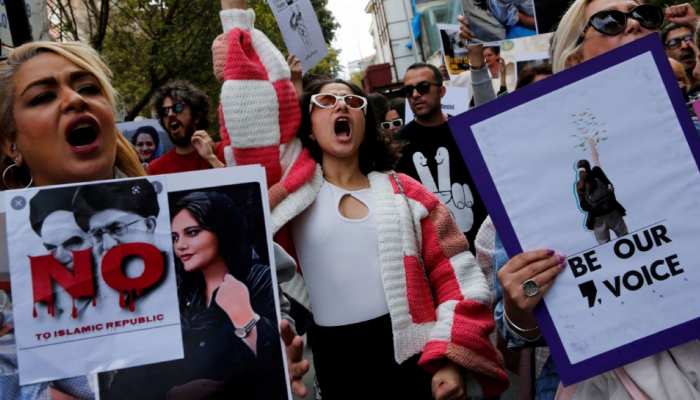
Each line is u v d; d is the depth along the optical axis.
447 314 2.24
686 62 3.90
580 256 1.62
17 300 1.42
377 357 2.31
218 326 1.54
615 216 1.61
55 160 1.63
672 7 3.12
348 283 2.35
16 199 1.44
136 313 1.48
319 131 2.55
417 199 2.47
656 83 1.61
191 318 1.53
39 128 1.61
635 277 1.59
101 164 1.67
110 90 1.74
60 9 9.73
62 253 1.45
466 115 1.66
